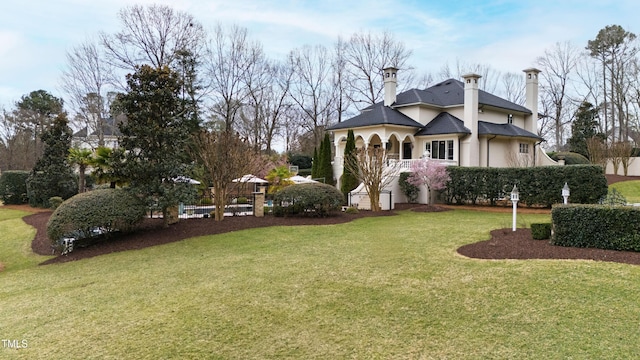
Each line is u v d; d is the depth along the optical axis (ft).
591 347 14.73
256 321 18.51
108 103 104.27
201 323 18.45
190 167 46.70
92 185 77.61
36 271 31.58
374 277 24.63
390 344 15.80
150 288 24.47
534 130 102.12
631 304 18.24
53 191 71.72
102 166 48.42
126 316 19.74
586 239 28.25
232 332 17.40
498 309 18.66
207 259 31.63
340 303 20.48
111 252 36.35
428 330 16.93
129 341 16.80
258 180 74.84
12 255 39.40
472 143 82.48
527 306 18.75
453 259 28.04
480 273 24.07
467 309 18.89
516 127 94.32
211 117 120.26
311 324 17.99
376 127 86.02
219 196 50.24
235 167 50.11
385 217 54.95
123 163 41.78
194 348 15.97
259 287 23.59
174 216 47.93
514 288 21.09
